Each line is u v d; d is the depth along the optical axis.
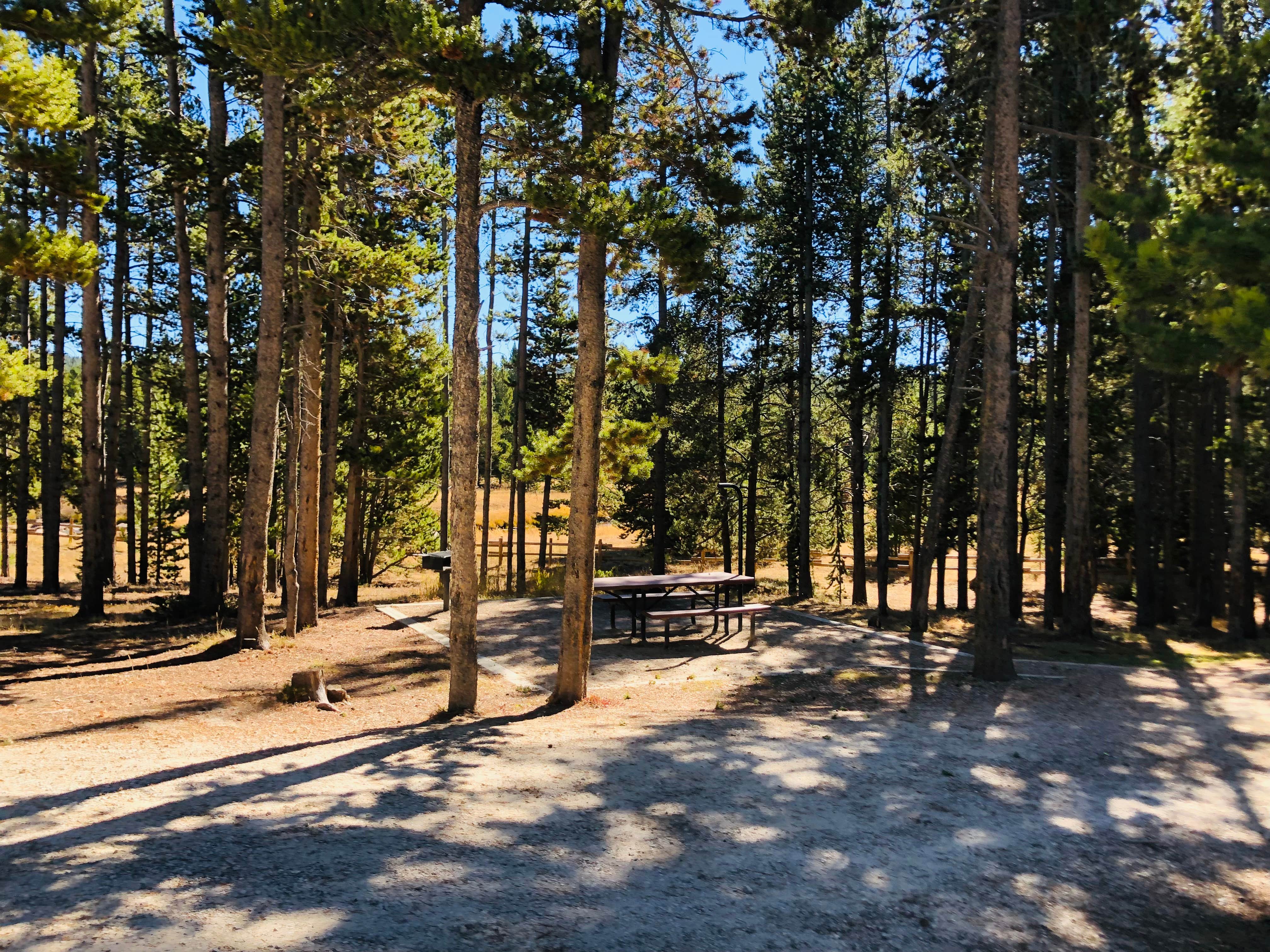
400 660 13.98
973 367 23.72
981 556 12.60
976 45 14.24
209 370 18.72
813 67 11.43
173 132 16.17
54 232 10.00
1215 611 25.58
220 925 4.38
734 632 16.95
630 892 5.10
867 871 5.59
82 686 11.57
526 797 6.80
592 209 9.61
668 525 31.16
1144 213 7.43
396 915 4.60
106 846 5.47
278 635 16.22
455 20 9.34
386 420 24.56
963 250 23.38
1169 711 10.62
